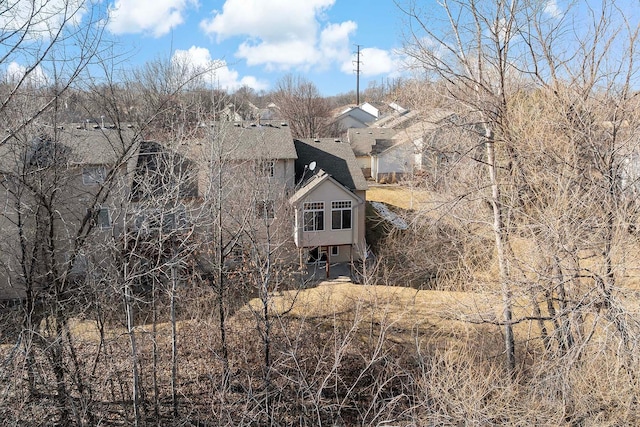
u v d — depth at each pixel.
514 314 12.13
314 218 21.95
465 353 10.32
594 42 9.42
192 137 12.34
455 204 11.48
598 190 8.57
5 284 11.09
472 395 8.62
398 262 20.44
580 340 8.23
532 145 9.52
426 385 9.41
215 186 12.52
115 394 10.91
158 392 11.02
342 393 11.38
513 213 10.16
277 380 11.36
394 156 36.59
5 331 9.71
